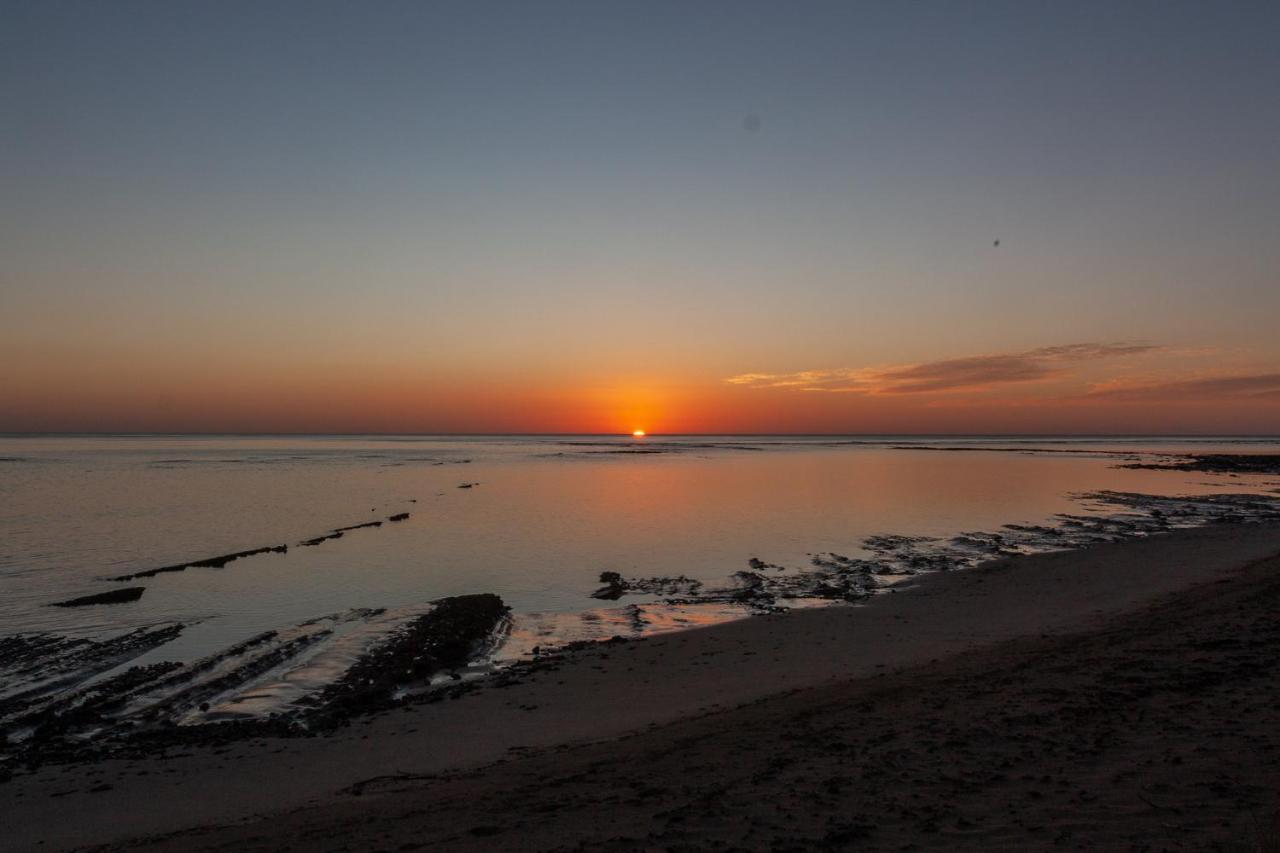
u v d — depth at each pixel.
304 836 8.88
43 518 46.53
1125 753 8.51
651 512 50.06
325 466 100.31
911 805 7.66
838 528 42.09
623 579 29.27
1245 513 44.81
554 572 30.75
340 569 31.50
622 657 18.77
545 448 183.00
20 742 14.38
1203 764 7.86
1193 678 11.50
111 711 15.94
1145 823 6.63
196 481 74.06
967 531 40.25
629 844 7.31
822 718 11.86
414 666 18.61
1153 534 36.69
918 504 53.59
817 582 28.06
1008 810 7.28
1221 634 14.44
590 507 53.06
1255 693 10.30
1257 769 7.54
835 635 19.86
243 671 18.36
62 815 10.91
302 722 15.15
